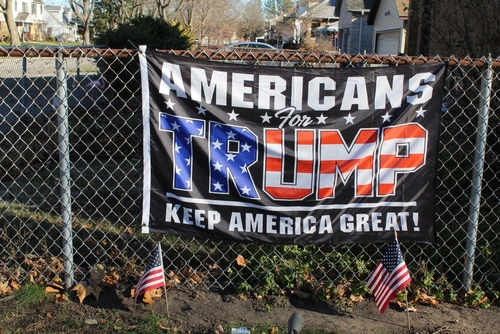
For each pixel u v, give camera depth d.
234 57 4.39
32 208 6.69
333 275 4.98
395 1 22.75
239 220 4.51
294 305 4.57
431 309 4.58
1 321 4.24
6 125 11.09
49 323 4.24
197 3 58.47
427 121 4.47
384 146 4.48
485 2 7.52
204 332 4.15
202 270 5.10
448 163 7.64
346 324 4.30
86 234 5.84
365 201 4.51
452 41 8.55
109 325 4.22
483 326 4.33
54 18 97.69
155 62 4.33
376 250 5.34
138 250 5.49
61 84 4.44
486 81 4.52
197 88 4.38
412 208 4.54
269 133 4.44
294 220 4.51
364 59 4.46
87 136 10.88
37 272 4.96
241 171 4.46
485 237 5.59
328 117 4.44
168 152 4.41
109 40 17.95
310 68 4.39
